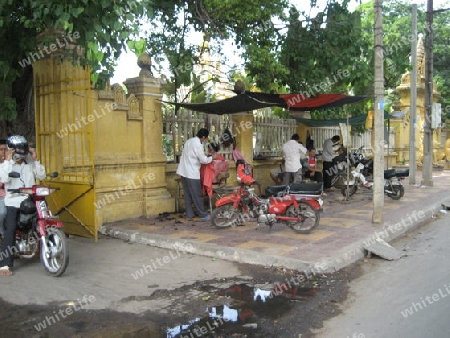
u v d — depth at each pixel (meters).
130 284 5.24
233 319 4.25
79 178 7.51
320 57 10.79
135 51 5.16
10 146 5.58
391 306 4.53
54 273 5.48
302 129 13.86
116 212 8.26
